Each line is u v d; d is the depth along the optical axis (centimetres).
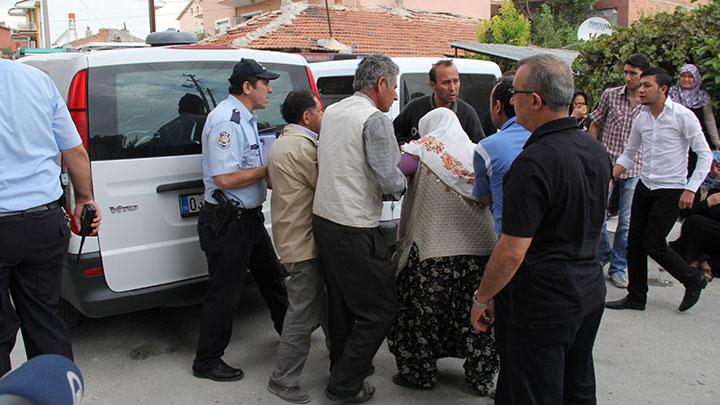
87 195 317
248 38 1280
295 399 342
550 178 224
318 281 340
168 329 447
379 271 315
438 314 335
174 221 382
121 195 362
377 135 303
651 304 480
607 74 723
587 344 259
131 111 366
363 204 312
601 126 566
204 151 351
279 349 345
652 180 442
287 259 334
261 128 420
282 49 876
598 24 1137
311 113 342
